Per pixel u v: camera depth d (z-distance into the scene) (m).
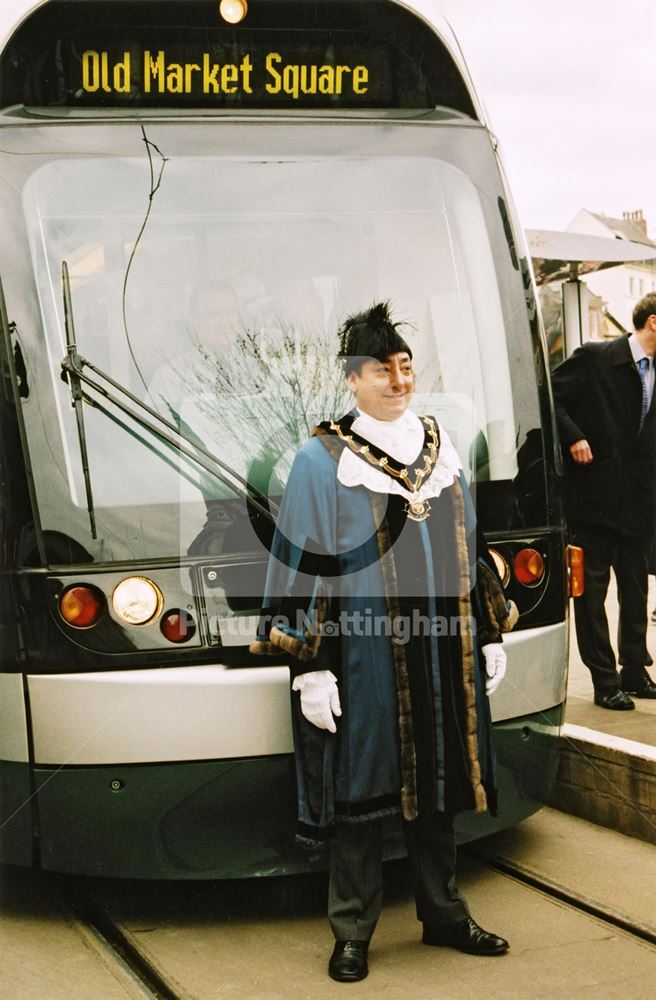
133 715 4.18
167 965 4.12
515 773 4.67
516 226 4.93
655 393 6.39
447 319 4.76
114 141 4.58
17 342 4.38
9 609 4.27
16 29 4.54
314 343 4.60
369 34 4.78
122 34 4.61
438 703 3.87
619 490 6.39
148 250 4.54
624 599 6.63
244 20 4.67
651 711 6.32
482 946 4.11
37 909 4.70
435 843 4.11
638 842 5.26
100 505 4.29
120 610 4.23
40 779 4.25
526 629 4.70
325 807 3.86
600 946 4.19
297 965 4.10
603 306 43.97
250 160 4.66
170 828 4.23
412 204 4.77
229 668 4.24
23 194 4.48
